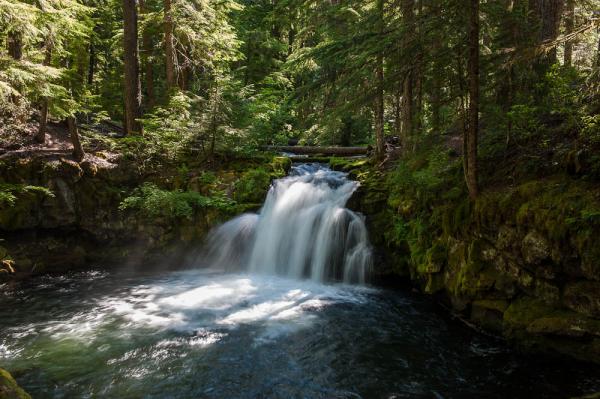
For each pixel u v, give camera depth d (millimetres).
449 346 7195
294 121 19219
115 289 10344
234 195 13242
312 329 7906
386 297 9688
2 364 6504
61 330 7820
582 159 6676
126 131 16828
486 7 8750
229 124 14695
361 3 12938
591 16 7660
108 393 5730
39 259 11758
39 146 13273
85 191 12453
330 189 12438
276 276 11594
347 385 5992
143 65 19844
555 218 6301
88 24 15656
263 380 6102
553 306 6438
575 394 5695
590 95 7305
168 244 12734
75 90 12859
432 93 8789
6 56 9406
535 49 7230
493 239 7387
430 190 9281
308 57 9867
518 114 7914
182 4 16156
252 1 24688
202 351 6977
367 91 8336
